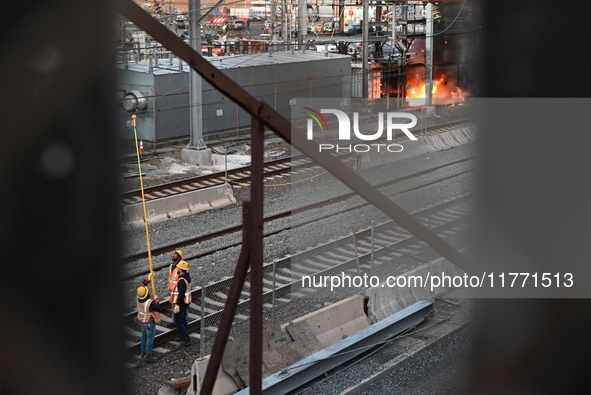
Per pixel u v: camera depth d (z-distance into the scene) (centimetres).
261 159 352
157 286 1366
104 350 313
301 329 1075
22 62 277
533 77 265
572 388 274
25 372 295
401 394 916
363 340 1041
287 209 1881
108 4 290
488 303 291
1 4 270
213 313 1224
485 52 275
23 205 286
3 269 288
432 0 2694
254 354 370
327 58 3092
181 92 2600
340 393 919
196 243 1619
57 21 281
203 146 2384
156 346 1130
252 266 363
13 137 280
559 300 273
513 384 284
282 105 2867
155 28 320
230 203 1959
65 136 290
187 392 953
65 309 302
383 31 3362
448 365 984
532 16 262
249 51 3662
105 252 307
